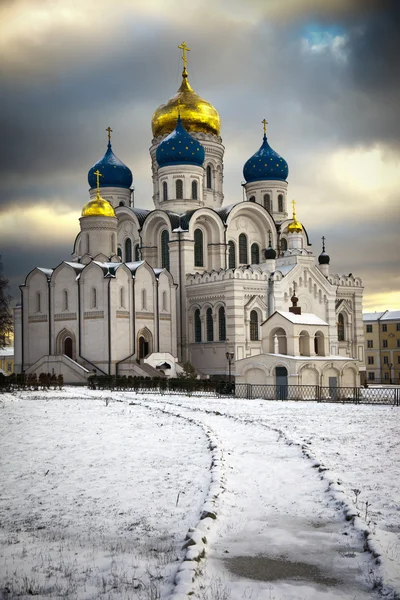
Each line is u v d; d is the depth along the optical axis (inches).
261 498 719.7
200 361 3508.9
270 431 1263.5
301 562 533.0
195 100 3996.1
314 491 747.4
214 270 3459.6
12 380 2918.3
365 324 5275.6
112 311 3206.2
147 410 1766.7
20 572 517.7
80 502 729.6
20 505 729.0
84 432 1312.7
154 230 3833.7
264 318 3425.2
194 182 3818.9
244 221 3900.1
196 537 566.3
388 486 768.9
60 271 3420.3
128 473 871.1
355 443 1101.1
